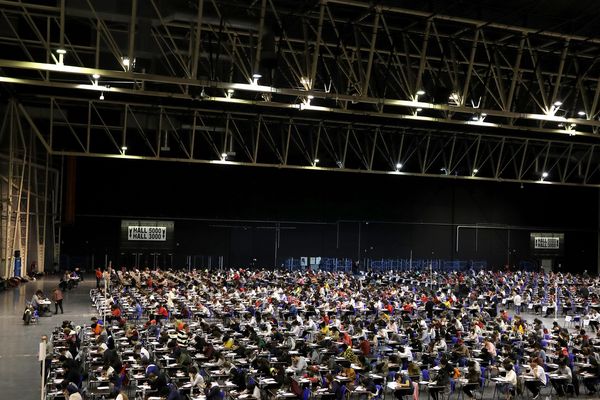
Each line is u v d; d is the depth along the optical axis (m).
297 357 28.20
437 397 27.06
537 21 41.94
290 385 24.59
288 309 44.06
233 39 43.91
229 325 37.34
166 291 48.56
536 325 37.12
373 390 25.09
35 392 25.41
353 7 41.66
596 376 29.12
